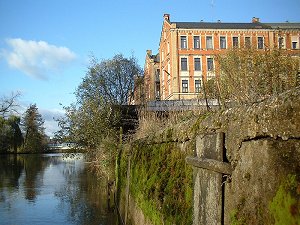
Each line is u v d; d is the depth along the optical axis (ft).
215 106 20.26
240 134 9.30
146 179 22.84
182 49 157.69
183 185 14.80
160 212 17.60
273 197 7.52
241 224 8.91
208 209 11.12
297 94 6.86
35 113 242.78
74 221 40.14
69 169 115.85
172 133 17.63
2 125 197.47
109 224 38.37
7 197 57.57
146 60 205.77
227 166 9.84
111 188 52.80
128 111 72.43
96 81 124.57
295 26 165.99
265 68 19.30
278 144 7.47
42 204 50.98
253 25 163.63
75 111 79.56
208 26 159.84
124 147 40.73
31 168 121.29
